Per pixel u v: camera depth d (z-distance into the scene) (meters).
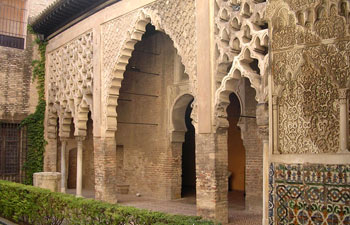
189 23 8.75
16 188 8.81
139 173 14.15
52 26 15.13
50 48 15.53
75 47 13.49
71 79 13.66
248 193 10.23
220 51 7.93
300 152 3.54
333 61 3.40
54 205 7.28
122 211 5.72
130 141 14.69
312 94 3.51
